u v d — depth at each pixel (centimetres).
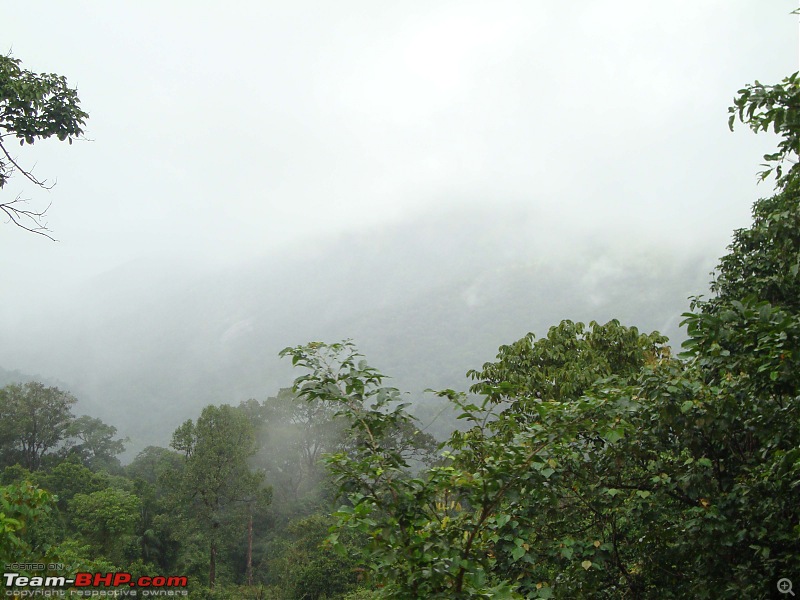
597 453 629
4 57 822
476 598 380
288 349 450
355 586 2636
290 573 3091
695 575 568
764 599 507
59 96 852
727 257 1051
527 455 406
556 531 605
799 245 746
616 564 605
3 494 589
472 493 404
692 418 529
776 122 593
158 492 5275
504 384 449
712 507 529
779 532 516
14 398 5322
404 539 379
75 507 3709
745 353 495
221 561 4641
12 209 806
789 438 507
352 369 432
